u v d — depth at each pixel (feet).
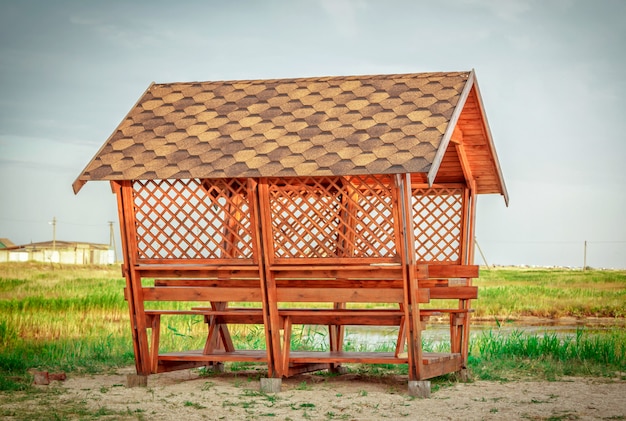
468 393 33.73
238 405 31.30
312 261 33.17
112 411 30.12
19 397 33.14
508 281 165.68
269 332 34.19
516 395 33.19
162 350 50.80
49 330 63.98
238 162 33.27
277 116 35.96
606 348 44.62
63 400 32.55
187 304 86.53
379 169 30.91
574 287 143.33
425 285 38.78
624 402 31.53
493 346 47.06
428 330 76.28
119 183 35.27
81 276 163.63
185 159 34.27
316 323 36.45
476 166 39.19
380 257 32.37
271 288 33.73
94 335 60.39
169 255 35.22
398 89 35.99
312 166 31.96
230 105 37.60
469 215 39.55
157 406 31.17
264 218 33.35
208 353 37.35
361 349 50.49
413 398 32.48
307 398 32.68
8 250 252.62
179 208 35.12
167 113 37.86
